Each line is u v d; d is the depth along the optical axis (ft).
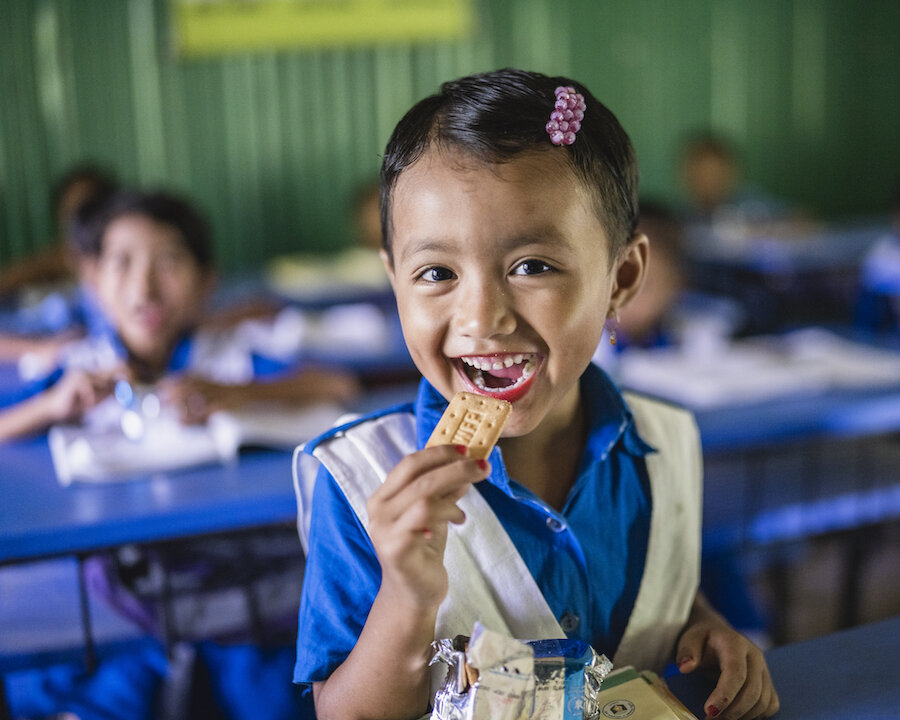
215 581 4.80
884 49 22.71
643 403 3.05
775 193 22.48
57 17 15.83
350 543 2.49
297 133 17.80
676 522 2.89
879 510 6.15
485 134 2.15
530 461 2.70
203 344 6.40
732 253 14.38
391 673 2.22
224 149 17.39
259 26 17.11
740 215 17.71
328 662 2.46
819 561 8.68
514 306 2.20
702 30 20.76
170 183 17.13
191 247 6.08
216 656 4.62
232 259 17.83
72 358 6.33
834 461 6.71
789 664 2.78
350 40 17.75
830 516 5.97
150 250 5.90
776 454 6.75
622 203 2.42
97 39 16.16
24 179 16.10
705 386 6.03
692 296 11.23
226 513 4.32
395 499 2.03
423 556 2.04
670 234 7.52
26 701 4.66
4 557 3.98
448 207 2.16
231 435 5.00
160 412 5.38
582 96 2.32
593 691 2.23
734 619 5.82
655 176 21.12
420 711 2.34
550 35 19.38
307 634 2.51
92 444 5.05
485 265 2.18
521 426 2.32
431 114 2.28
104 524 4.10
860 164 23.18
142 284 5.89
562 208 2.18
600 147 2.32
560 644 2.25
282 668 4.62
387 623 2.18
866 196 23.44
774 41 21.53
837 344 7.37
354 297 11.70
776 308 13.51
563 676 2.15
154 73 16.63
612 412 2.73
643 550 2.81
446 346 2.27
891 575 8.11
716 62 21.09
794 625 7.61
